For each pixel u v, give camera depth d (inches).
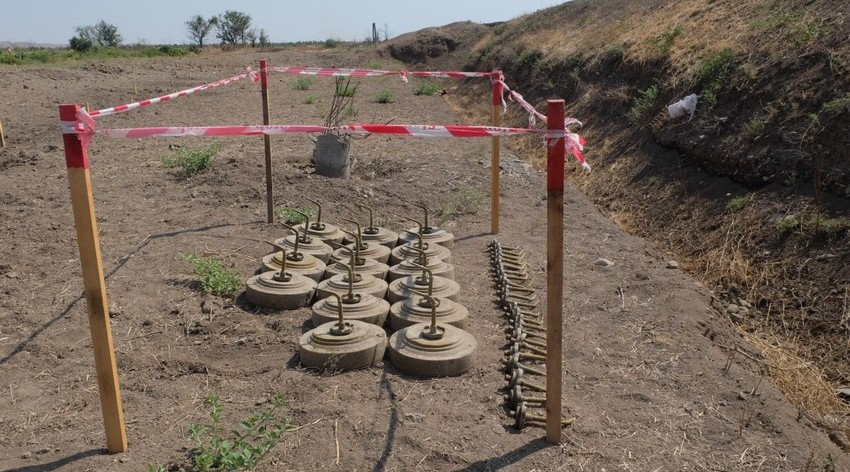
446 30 1357.0
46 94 702.5
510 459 136.4
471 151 453.7
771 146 292.7
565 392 164.7
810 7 351.9
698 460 139.9
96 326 129.2
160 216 293.4
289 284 205.9
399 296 202.2
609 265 255.1
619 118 453.7
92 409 154.3
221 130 160.6
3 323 195.0
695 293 229.6
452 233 291.7
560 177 129.4
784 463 140.9
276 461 133.7
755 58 346.0
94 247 125.6
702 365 179.2
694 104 360.8
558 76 638.5
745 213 280.4
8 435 143.6
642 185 361.1
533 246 277.7
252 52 1551.4
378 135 515.8
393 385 162.4
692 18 462.9
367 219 303.6
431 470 132.5
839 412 182.9
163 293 214.5
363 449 138.0
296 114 629.6
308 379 164.2
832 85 287.3
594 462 137.1
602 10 732.0
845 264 228.2
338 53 1348.4
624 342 192.7
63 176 363.3
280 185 337.7
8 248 252.7
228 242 261.6
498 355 180.5
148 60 1216.8
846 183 252.1
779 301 235.1
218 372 170.4
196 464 129.3
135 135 147.7
